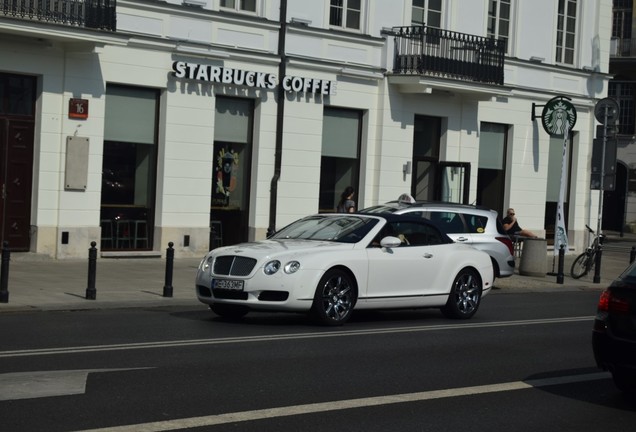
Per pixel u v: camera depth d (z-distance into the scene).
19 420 8.41
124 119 24.92
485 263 17.81
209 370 11.08
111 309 16.95
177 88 25.48
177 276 22.14
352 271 15.55
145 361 11.45
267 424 8.69
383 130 30.11
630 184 56.03
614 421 9.66
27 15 22.02
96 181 24.06
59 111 23.38
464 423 9.18
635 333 10.08
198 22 25.78
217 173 26.88
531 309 20.08
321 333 14.57
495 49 32.06
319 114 28.59
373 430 8.70
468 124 32.72
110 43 23.12
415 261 16.48
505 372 12.05
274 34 27.45
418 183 31.91
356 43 29.33
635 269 10.58
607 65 37.50
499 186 34.47
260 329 14.75
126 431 8.17
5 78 22.81
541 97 35.06
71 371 10.61
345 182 29.94
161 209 25.44
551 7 35.34
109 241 24.86
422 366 12.11
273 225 27.61
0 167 22.80
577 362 13.11
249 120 27.47
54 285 18.92
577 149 36.84
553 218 36.38
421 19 31.25
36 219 23.19
